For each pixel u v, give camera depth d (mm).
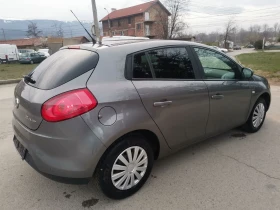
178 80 2752
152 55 2613
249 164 3113
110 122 2188
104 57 2320
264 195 2504
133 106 2320
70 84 2146
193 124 2947
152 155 2664
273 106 5734
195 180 2787
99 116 2145
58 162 2145
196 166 3082
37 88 2305
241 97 3547
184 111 2779
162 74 2645
